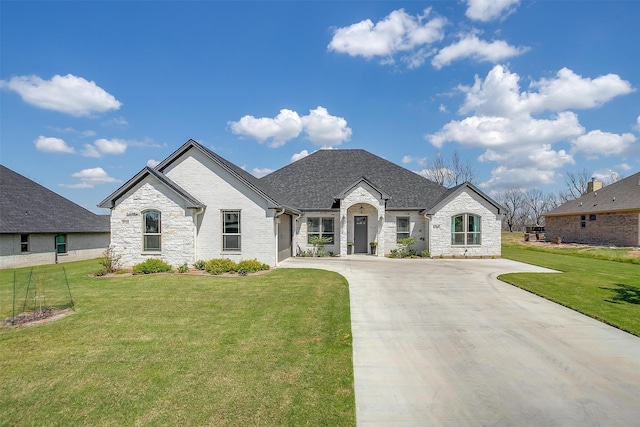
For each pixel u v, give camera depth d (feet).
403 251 72.38
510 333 24.40
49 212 80.38
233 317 27.89
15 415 14.55
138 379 17.53
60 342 22.65
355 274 48.39
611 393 16.14
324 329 24.97
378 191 70.95
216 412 14.55
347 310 29.89
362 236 76.18
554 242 115.14
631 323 26.17
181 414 14.44
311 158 91.97
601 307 30.73
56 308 30.68
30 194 80.84
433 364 19.31
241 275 47.75
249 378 17.53
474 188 70.95
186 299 33.91
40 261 74.02
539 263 61.67
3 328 25.48
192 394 16.02
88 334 24.11
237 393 16.07
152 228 54.80
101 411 14.75
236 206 56.90
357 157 91.45
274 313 28.94
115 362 19.54
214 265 50.31
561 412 14.58
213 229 57.06
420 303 32.42
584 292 36.58
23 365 19.26
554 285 40.09
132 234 54.54
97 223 93.40
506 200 229.25
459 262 63.16
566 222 118.62
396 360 19.80
